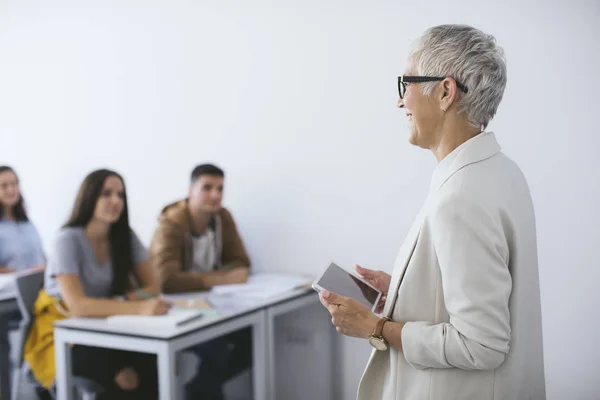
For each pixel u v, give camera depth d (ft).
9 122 12.15
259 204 9.82
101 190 8.05
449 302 3.64
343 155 9.09
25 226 11.62
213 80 10.06
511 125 8.00
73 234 7.91
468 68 3.87
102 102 11.14
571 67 7.60
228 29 9.86
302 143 9.40
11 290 9.17
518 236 3.84
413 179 8.62
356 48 8.87
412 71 4.12
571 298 7.78
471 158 3.82
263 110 9.67
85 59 11.25
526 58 7.85
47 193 11.84
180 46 10.30
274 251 9.76
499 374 3.81
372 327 4.01
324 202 9.29
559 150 7.73
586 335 7.73
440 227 3.65
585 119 7.57
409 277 3.93
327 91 9.13
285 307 8.18
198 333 6.71
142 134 10.80
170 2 10.34
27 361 8.25
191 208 9.38
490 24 8.03
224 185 10.10
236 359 8.65
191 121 10.32
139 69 10.73
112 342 6.62
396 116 8.66
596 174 7.55
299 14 9.26
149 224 10.87
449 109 3.98
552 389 7.96
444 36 3.97
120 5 10.80
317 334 9.59
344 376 9.46
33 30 11.74
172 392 6.32
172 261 8.96
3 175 11.36
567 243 7.77
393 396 4.01
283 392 9.98
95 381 7.26
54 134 11.71
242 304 7.73
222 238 9.62
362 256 9.07
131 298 8.05
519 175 4.08
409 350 3.81
